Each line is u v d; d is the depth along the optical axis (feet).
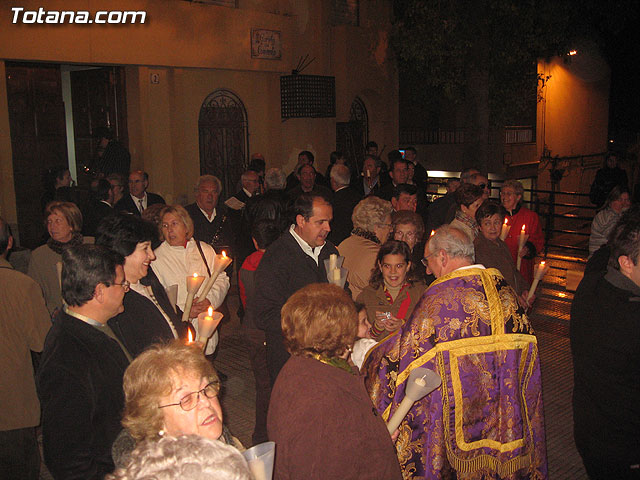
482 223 16.01
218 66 38.11
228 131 41.19
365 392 7.58
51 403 7.48
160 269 14.33
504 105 47.01
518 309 9.67
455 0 40.78
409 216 14.73
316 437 7.01
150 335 9.95
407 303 13.00
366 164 32.19
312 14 44.96
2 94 30.04
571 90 75.51
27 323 11.22
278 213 16.84
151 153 36.29
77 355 7.72
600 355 9.07
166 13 34.99
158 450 4.09
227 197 41.47
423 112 64.18
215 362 20.89
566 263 34.91
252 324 14.15
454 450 9.18
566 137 76.02
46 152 32.91
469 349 9.22
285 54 42.24
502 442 9.37
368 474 7.22
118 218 10.16
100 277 8.05
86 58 31.91
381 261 12.87
